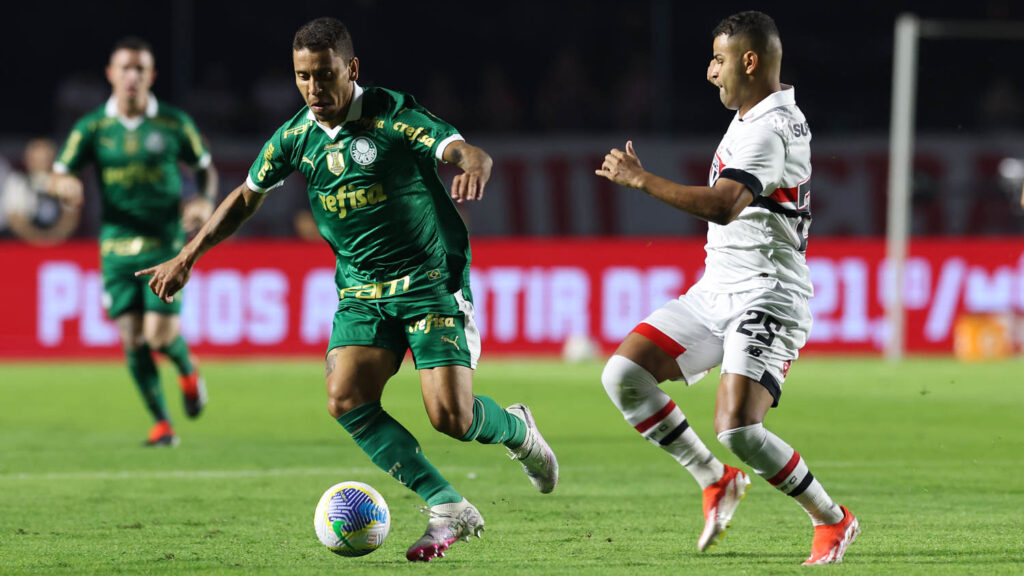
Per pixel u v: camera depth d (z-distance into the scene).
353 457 29.34
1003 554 17.14
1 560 17.06
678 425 17.20
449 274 17.58
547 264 61.69
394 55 84.31
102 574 16.03
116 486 24.70
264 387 48.03
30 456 29.69
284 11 82.69
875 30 83.81
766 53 16.69
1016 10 83.38
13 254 60.41
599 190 70.50
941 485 24.42
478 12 85.06
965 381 48.81
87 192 65.88
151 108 32.00
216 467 27.61
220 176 67.81
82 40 80.12
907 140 60.09
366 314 17.50
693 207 15.57
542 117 80.38
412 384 49.44
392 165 17.06
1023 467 27.06
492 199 70.69
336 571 16.11
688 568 16.22
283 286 60.78
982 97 82.00
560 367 56.22
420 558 16.31
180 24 75.44
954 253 62.16
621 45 85.12
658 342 17.31
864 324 61.56
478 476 26.14
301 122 17.45
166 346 31.73
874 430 34.16
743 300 16.88
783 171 16.45
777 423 35.78
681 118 81.94
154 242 31.91
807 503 16.55
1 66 79.12
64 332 60.69
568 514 21.12
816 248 61.62
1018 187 70.31
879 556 17.03
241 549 17.88
